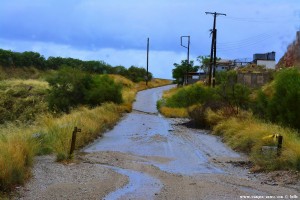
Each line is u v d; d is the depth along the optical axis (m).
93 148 16.78
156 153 16.19
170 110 39.56
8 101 41.19
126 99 52.72
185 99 42.38
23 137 12.92
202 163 14.12
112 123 27.19
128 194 9.22
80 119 20.69
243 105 28.61
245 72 48.44
